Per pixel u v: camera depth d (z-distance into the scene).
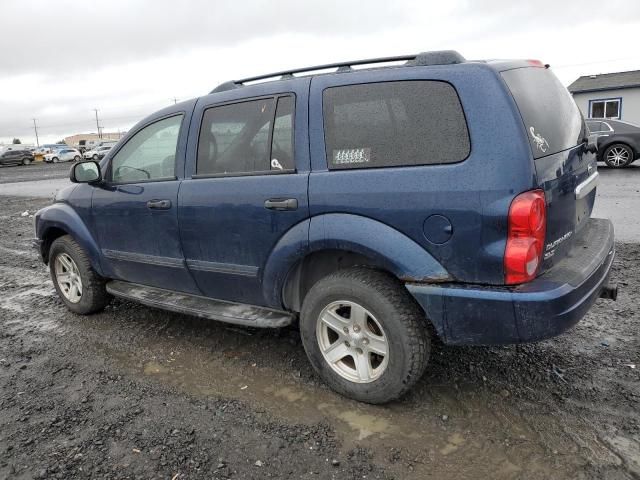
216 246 3.64
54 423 3.13
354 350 3.17
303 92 3.23
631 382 3.25
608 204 9.12
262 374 3.63
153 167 4.07
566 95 3.44
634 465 2.54
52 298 5.63
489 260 2.62
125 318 4.84
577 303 2.68
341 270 3.18
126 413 3.21
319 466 2.65
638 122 26.34
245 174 3.45
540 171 2.60
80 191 4.67
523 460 2.62
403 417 3.03
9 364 4.00
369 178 2.91
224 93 3.67
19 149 45.91
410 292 2.85
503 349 3.77
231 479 2.58
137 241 4.19
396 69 2.96
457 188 2.66
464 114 2.70
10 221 11.66
